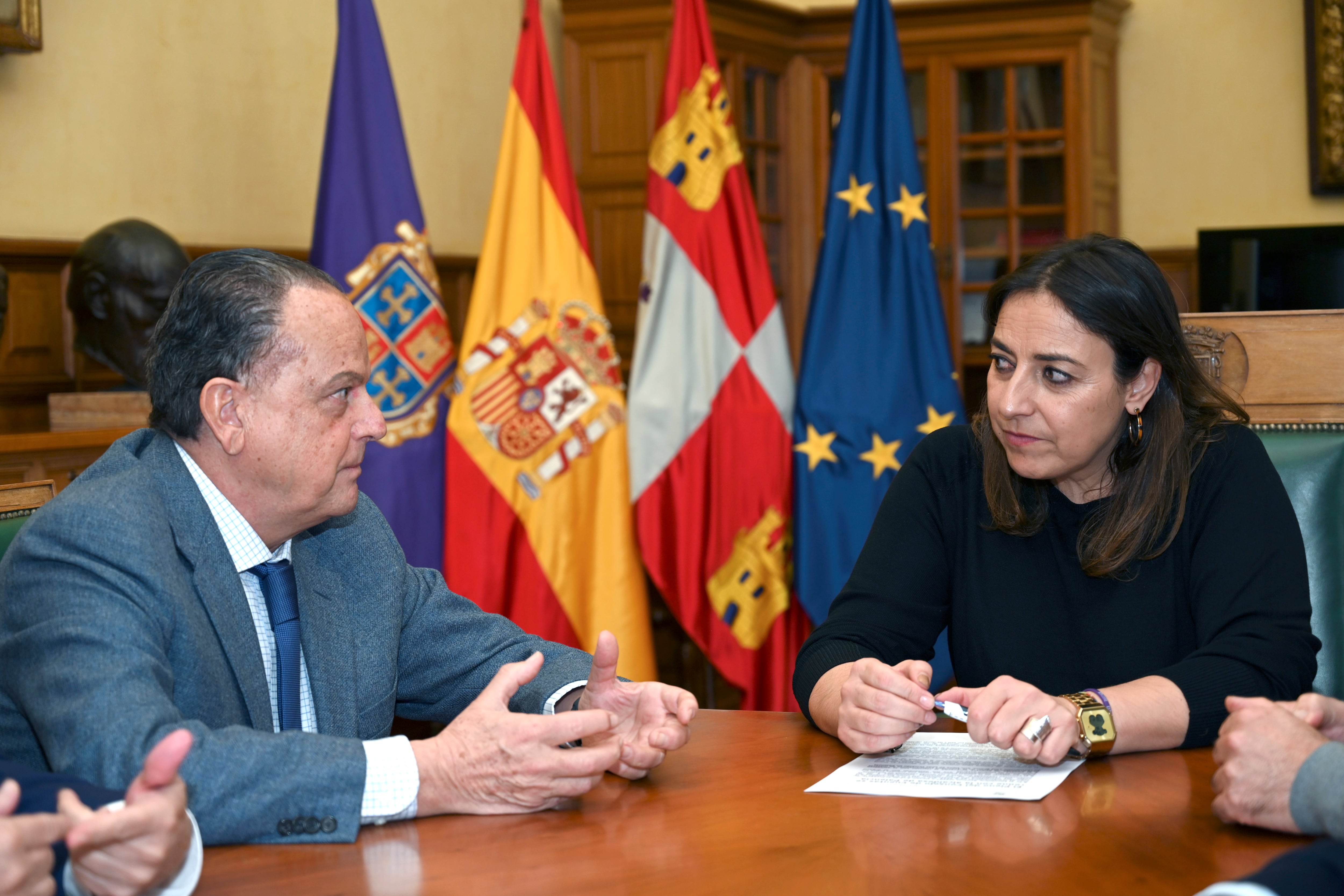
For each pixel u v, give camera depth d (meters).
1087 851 0.95
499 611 2.92
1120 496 1.54
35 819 0.81
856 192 2.99
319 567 1.41
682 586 2.96
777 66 5.64
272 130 4.00
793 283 5.84
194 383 1.24
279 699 1.33
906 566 1.60
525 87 3.02
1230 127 5.75
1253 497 1.50
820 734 1.36
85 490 1.21
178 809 0.89
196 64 3.72
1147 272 1.46
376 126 2.94
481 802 1.10
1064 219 5.54
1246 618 1.40
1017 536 1.59
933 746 1.28
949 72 5.58
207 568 1.25
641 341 3.02
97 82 3.41
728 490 2.99
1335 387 1.74
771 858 0.96
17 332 3.19
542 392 2.96
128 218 3.40
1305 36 5.54
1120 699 1.23
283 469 1.26
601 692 1.29
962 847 0.97
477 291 2.97
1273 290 3.34
